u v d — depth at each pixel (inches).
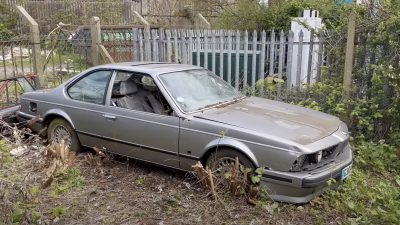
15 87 318.7
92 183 208.4
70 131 241.6
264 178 176.6
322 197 188.4
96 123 227.3
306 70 344.5
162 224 165.8
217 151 188.7
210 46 360.2
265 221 168.4
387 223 165.9
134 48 367.2
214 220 169.3
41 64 382.9
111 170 224.7
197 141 191.8
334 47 292.7
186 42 360.2
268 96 323.0
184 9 715.4
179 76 222.2
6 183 181.0
